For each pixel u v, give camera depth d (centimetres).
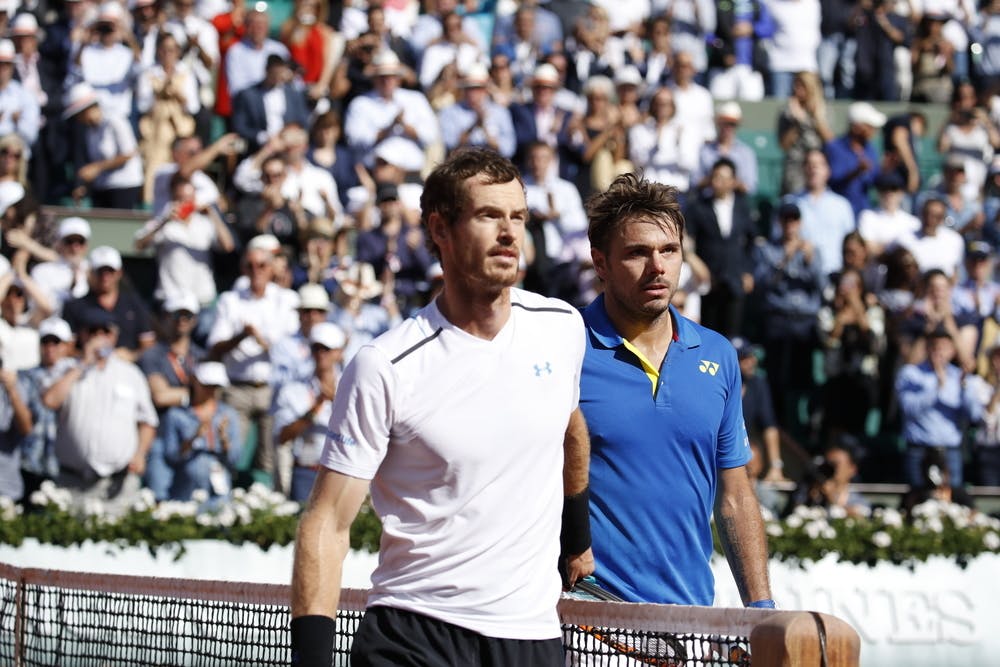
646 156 5722
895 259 5444
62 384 4100
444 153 5622
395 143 5422
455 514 1339
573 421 1511
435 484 1340
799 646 1141
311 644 1304
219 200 5469
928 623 4247
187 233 5141
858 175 5953
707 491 1738
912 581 4259
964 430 5331
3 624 2308
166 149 5691
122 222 5494
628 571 1700
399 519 1355
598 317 1753
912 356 5209
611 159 5700
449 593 1342
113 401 4109
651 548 1703
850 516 4469
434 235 1361
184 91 5703
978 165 6425
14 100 5516
